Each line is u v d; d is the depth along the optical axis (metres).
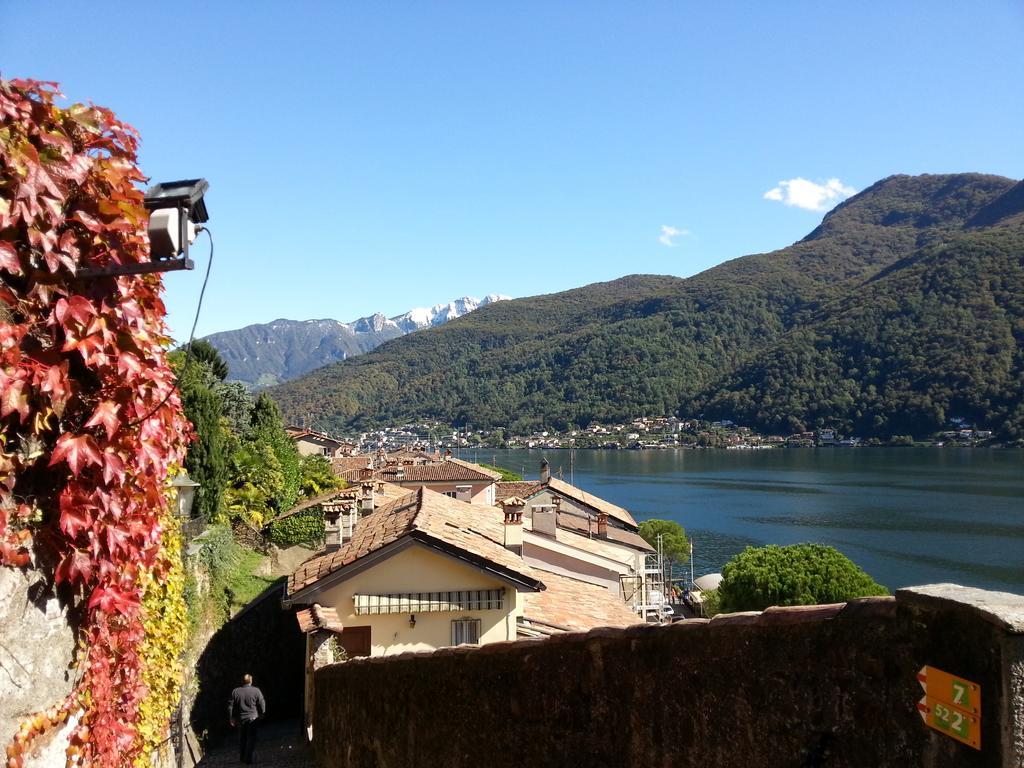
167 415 5.30
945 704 2.75
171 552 9.09
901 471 142.50
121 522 4.97
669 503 105.69
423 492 19.89
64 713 4.68
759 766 3.54
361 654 14.50
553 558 26.58
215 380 37.78
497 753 5.66
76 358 4.54
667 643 4.14
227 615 17.62
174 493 8.95
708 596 48.44
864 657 3.11
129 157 4.82
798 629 3.41
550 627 15.67
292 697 20.25
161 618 8.57
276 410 38.75
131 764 6.31
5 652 4.09
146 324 5.23
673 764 4.05
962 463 153.00
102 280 4.59
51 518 4.45
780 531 82.06
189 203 4.63
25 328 3.99
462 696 6.19
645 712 4.27
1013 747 2.49
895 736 2.96
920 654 2.88
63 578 4.52
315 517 29.27
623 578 28.08
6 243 3.92
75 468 4.31
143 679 7.25
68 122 4.39
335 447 89.88
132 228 4.48
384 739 7.92
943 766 2.76
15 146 3.96
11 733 4.13
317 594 14.45
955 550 69.69
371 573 14.55
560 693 4.99
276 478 31.50
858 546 72.25
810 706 3.32
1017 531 78.38
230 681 17.05
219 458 23.86
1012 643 2.52
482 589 14.73
